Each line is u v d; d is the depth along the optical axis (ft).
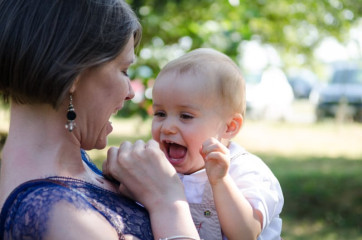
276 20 23.58
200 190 6.79
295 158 33.06
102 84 5.34
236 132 7.36
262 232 6.97
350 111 48.98
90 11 4.97
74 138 5.40
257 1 21.52
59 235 4.63
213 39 15.85
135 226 5.33
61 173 5.21
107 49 5.13
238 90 7.25
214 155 6.00
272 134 44.60
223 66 7.20
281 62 29.37
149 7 15.70
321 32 26.11
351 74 49.39
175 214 5.48
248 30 16.56
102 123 5.53
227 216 6.01
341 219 20.67
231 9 17.47
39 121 5.19
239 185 6.68
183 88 6.92
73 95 5.23
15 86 4.90
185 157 7.01
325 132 45.78
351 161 31.81
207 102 6.97
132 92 5.91
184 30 15.87
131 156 5.83
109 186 5.90
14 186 4.99
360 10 24.27
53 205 4.71
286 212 21.42
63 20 4.85
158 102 7.13
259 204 6.29
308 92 64.95
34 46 4.77
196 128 6.91
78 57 4.91
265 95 53.62
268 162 31.37
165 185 5.69
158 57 15.98
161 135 7.08
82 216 4.82
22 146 5.15
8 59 4.80
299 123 51.93
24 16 4.80
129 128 43.29
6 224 4.77
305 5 23.80
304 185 23.71
